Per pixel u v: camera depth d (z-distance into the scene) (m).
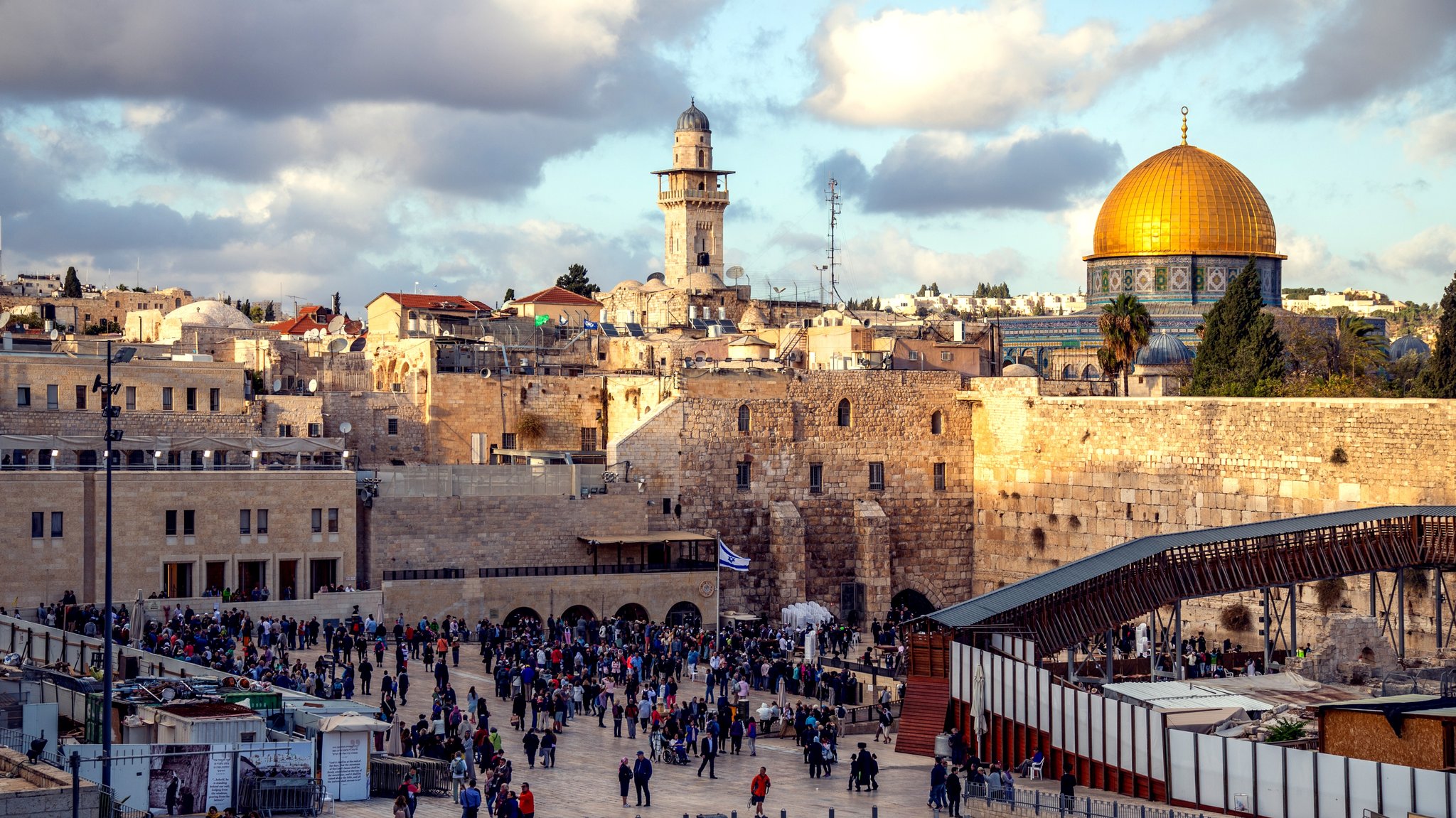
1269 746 57.25
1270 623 93.50
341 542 101.19
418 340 126.50
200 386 109.19
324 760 57.81
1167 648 90.81
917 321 196.00
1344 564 82.69
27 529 92.56
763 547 121.38
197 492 97.06
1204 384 132.75
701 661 94.50
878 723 79.94
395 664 87.62
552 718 73.94
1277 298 172.62
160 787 53.47
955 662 74.69
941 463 126.44
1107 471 115.75
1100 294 175.75
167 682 63.12
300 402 114.94
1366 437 99.12
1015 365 153.38
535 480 109.06
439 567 105.69
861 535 123.50
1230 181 170.62
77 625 86.31
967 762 64.44
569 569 107.69
